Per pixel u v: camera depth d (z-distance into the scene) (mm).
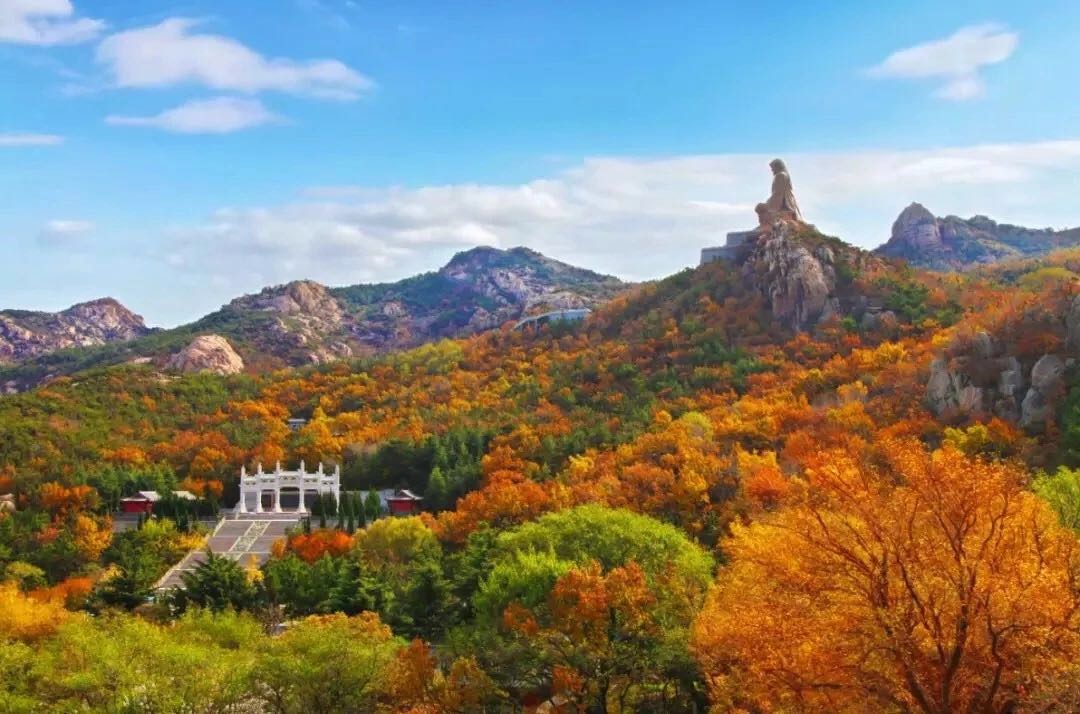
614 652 56562
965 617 35250
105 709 57938
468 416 198500
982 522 38406
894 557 37938
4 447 180625
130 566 107438
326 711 59844
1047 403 116062
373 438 191625
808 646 37938
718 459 120000
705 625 49156
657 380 190250
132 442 197250
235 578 95000
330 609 85125
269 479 169875
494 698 59719
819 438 121312
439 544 118812
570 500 117500
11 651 66625
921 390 136000
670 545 78000
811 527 39625
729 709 46281
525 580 67750
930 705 35406
